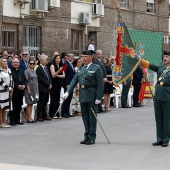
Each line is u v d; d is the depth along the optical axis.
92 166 9.66
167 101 11.77
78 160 10.26
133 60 12.65
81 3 30.34
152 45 28.39
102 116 18.41
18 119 15.83
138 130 14.80
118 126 15.66
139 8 36.03
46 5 26.34
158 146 11.98
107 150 11.43
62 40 28.81
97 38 32.06
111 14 33.06
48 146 11.95
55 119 17.38
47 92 16.80
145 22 36.78
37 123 16.23
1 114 15.09
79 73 12.25
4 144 12.16
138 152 11.19
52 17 27.86
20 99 15.66
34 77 16.36
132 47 12.69
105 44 32.72
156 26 38.09
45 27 27.41
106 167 9.59
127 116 18.48
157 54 28.84
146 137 13.44
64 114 17.91
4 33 24.78
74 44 30.22
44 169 9.38
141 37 27.45
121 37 12.89
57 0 27.33
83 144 12.27
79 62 18.39
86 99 12.05
